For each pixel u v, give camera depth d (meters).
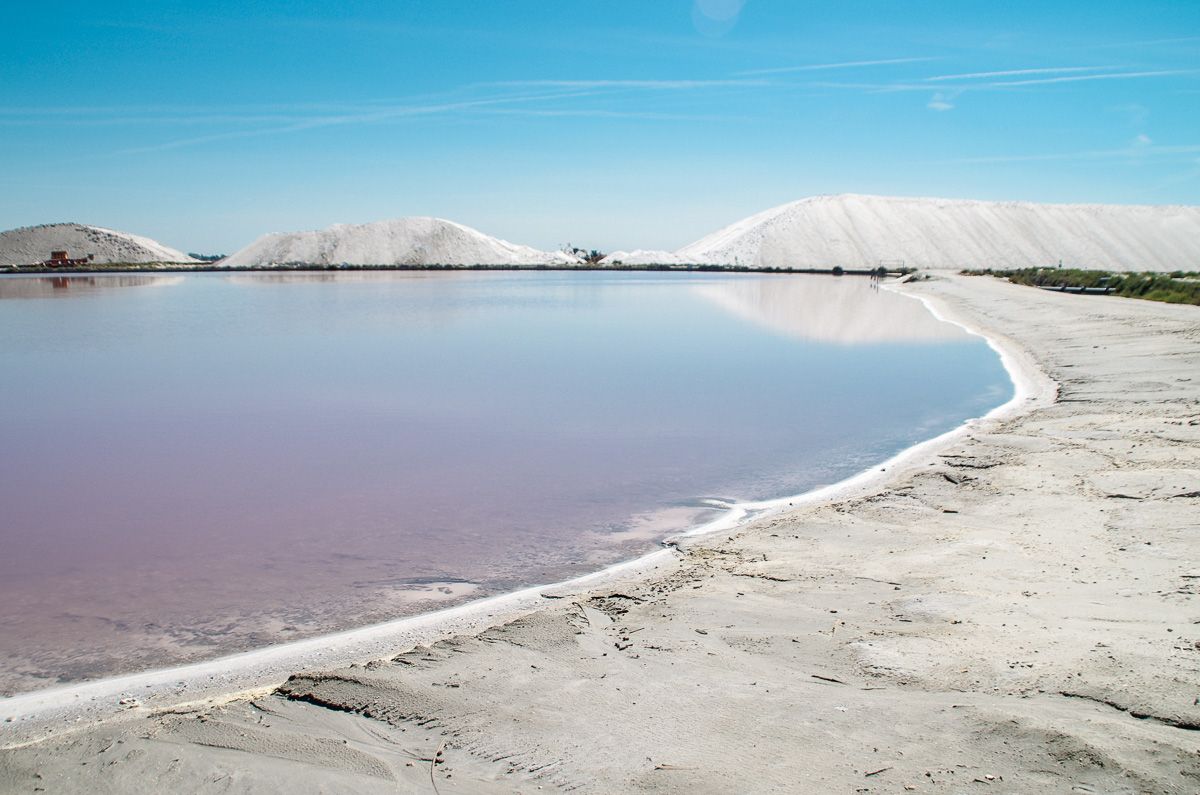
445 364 18.55
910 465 9.03
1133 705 3.49
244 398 14.22
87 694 4.45
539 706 3.89
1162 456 8.27
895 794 2.96
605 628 4.99
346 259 106.50
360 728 3.78
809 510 7.51
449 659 4.54
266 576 6.24
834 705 3.75
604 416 12.38
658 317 32.25
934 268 104.44
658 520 7.48
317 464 9.62
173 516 7.72
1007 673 3.96
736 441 10.60
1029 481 7.86
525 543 6.92
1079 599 4.93
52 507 8.03
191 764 3.43
